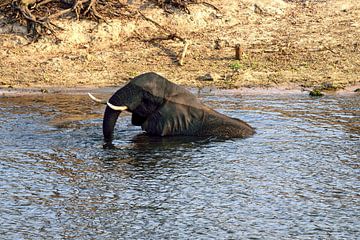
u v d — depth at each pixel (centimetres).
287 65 5981
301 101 5066
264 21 6788
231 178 3491
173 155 3834
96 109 4881
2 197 3266
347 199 3244
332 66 5959
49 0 6438
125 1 6750
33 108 4884
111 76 5769
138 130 4347
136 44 6356
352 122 4462
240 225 2995
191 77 5738
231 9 6869
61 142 4056
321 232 2931
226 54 6228
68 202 3219
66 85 5588
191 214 3098
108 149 3941
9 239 2877
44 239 2880
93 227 2984
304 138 4119
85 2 6431
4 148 3934
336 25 6731
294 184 3416
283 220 3039
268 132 4253
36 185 3406
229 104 4978
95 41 6316
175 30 6581
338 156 3800
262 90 5434
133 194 3303
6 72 5791
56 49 6172
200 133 4200
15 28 6259
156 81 4219
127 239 2880
